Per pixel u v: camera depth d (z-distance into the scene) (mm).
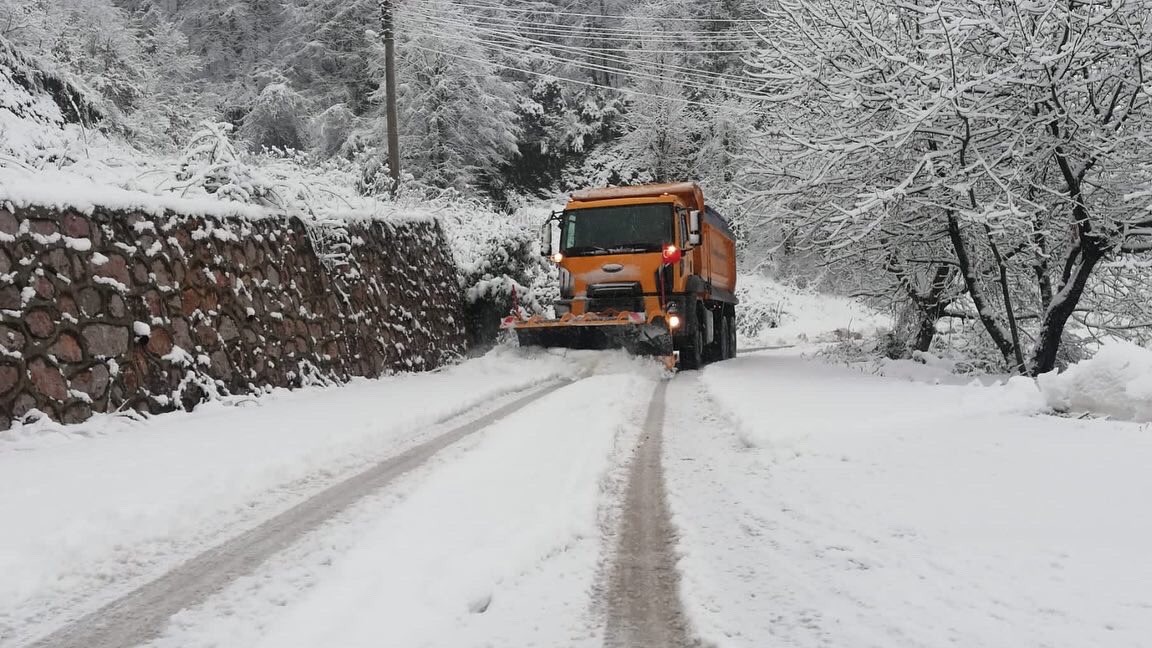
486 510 4449
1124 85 11602
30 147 12938
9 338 6559
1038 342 12844
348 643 2754
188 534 4293
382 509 4637
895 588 2945
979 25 11336
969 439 5527
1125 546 3145
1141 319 14891
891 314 17266
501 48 44875
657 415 8281
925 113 11273
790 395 8953
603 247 14164
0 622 3160
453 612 3023
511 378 11797
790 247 15852
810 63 13742
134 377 7688
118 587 3539
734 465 5594
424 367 13883
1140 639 2309
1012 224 11336
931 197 12539
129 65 25734
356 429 7078
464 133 41250
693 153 46938
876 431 6094
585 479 5098
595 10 56062
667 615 2984
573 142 50344
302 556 3859
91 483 5117
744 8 43188
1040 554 3123
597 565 3576
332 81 44062
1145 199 11422
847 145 12344
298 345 10391
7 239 6688
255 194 10664
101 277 7523
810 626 2697
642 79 47375
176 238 8609
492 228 22203
